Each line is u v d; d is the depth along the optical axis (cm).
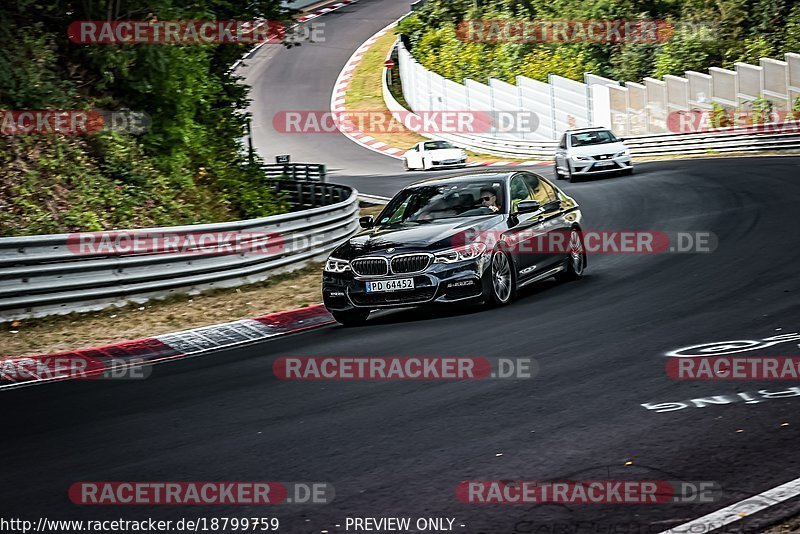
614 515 1114
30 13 4706
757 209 4325
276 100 14088
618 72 10088
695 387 1641
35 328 2928
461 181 2922
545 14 11769
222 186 5200
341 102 13812
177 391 1997
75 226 3931
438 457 1376
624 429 1438
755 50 9012
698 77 8325
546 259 2923
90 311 3120
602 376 1775
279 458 1433
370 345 2298
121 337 2778
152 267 3291
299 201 6569
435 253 2555
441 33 13575
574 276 3111
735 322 2162
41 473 1448
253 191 5388
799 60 7600
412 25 14562
